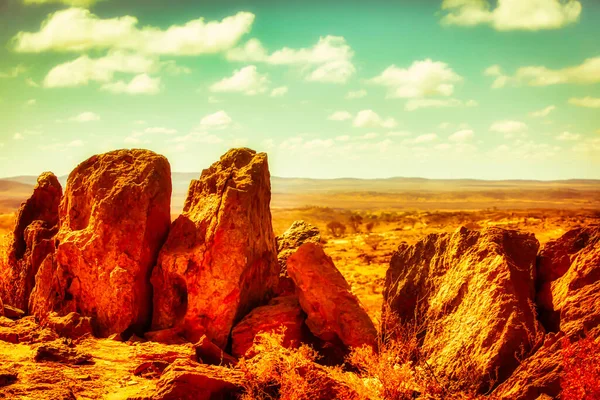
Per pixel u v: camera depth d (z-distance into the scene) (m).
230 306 17.89
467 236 15.44
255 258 19.14
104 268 18.47
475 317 13.73
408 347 13.97
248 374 13.31
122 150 20.41
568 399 10.89
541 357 12.21
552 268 14.50
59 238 19.61
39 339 16.12
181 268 18.14
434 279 15.48
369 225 121.81
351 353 14.94
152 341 17.52
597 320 12.53
